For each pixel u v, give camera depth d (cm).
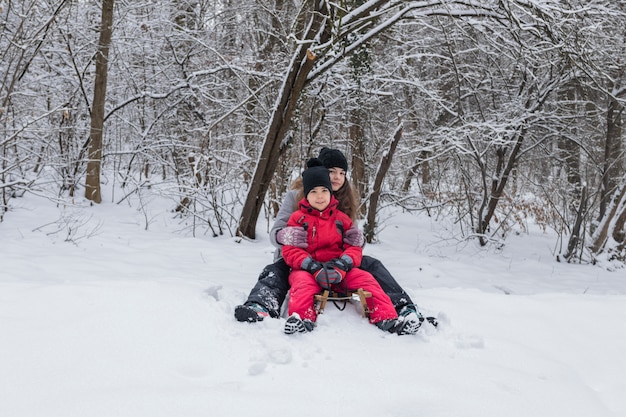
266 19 1152
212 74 1023
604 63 817
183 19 1098
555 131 888
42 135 827
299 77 674
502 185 870
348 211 334
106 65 859
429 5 685
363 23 682
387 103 1088
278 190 898
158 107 1044
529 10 699
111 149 1048
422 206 1052
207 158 747
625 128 1039
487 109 979
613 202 824
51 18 718
